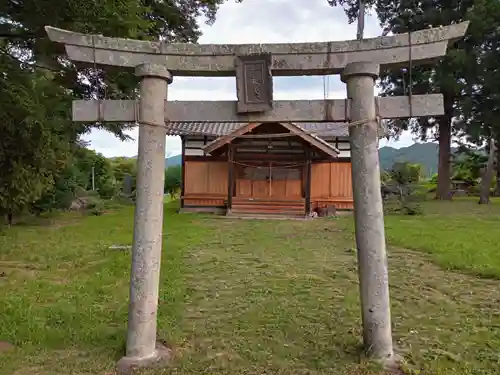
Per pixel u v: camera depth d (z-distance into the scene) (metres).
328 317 4.68
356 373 3.35
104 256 7.99
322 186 17.52
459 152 22.89
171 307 4.97
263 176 17.31
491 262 7.04
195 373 3.38
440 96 3.62
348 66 3.60
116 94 8.12
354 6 16.59
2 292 5.59
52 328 4.30
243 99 3.63
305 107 3.66
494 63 18.59
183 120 3.72
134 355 3.54
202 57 3.71
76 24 6.34
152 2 9.70
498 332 4.27
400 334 4.23
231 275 6.58
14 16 6.54
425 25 20.88
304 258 7.89
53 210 16.34
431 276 6.45
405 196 18.86
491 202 20.61
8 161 6.70
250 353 3.76
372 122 3.59
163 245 8.97
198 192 18.05
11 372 3.36
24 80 6.62
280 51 3.67
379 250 3.54
